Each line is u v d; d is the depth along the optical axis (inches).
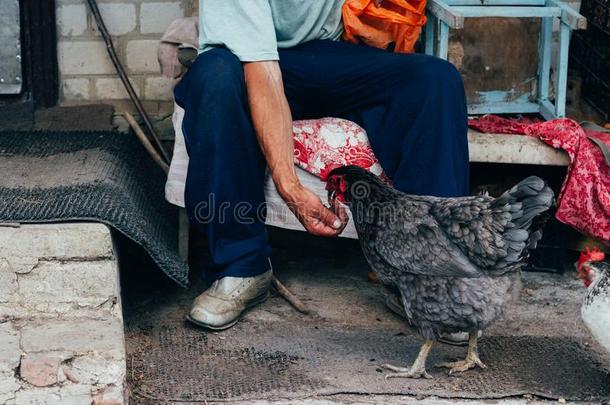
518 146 225.1
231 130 194.5
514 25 247.3
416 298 178.5
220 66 193.2
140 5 256.2
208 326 198.8
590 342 200.1
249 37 194.4
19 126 250.4
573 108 265.0
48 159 222.7
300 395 174.4
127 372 182.9
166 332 199.8
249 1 194.2
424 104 195.8
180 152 213.0
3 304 181.0
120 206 193.5
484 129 231.5
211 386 178.2
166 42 224.4
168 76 227.5
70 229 180.2
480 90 248.7
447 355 193.6
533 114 253.1
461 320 176.4
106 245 181.3
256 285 205.2
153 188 235.5
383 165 204.8
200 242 242.8
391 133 202.2
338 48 210.4
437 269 174.4
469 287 173.8
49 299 181.6
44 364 166.9
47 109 256.1
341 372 184.1
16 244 179.2
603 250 237.3
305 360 188.9
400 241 177.8
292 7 205.3
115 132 246.5
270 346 194.5
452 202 177.9
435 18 234.4
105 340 172.1
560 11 230.4
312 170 209.5
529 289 226.1
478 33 246.4
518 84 249.8
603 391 179.5
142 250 233.5
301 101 209.6
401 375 182.5
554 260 235.0
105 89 260.2
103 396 167.6
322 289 224.2
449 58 245.9
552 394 177.5
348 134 209.2
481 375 184.4
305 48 210.7
